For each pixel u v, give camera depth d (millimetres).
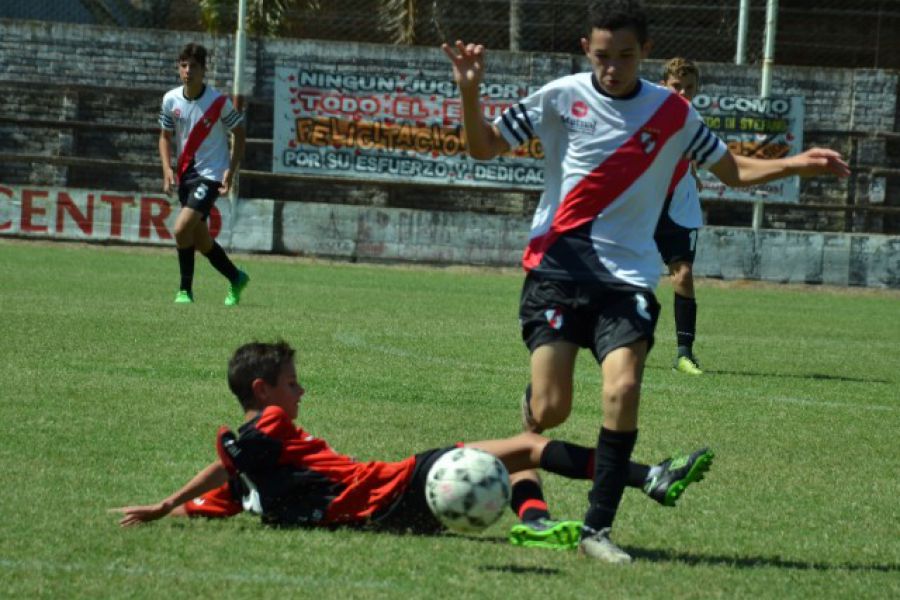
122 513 9766
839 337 29312
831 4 53938
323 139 47875
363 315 27812
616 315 9648
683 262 21047
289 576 8242
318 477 9461
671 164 10188
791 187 47625
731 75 48156
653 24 52500
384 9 53062
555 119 10195
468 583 8242
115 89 48969
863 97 49156
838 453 14109
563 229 10016
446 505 8938
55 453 12023
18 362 17750
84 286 31141
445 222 47156
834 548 9836
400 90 47719
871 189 49406
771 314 35281
